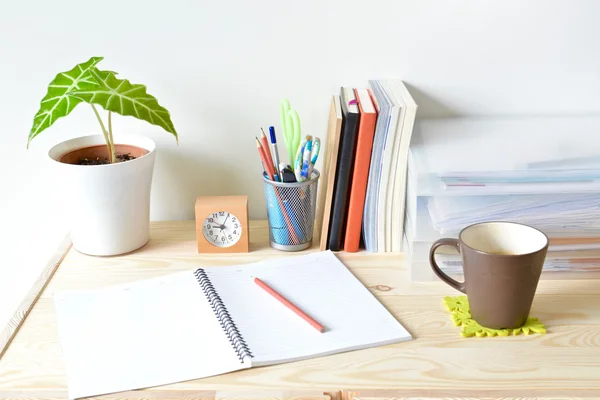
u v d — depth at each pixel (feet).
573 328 3.28
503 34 4.16
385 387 2.89
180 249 4.08
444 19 4.12
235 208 3.95
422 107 4.33
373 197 3.92
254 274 3.74
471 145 3.90
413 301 3.52
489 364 3.02
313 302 3.47
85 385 2.91
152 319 3.36
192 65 4.20
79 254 4.02
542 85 4.28
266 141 3.87
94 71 3.69
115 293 3.59
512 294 3.15
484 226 3.38
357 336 3.19
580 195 3.60
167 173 4.44
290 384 2.92
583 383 2.90
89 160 4.03
